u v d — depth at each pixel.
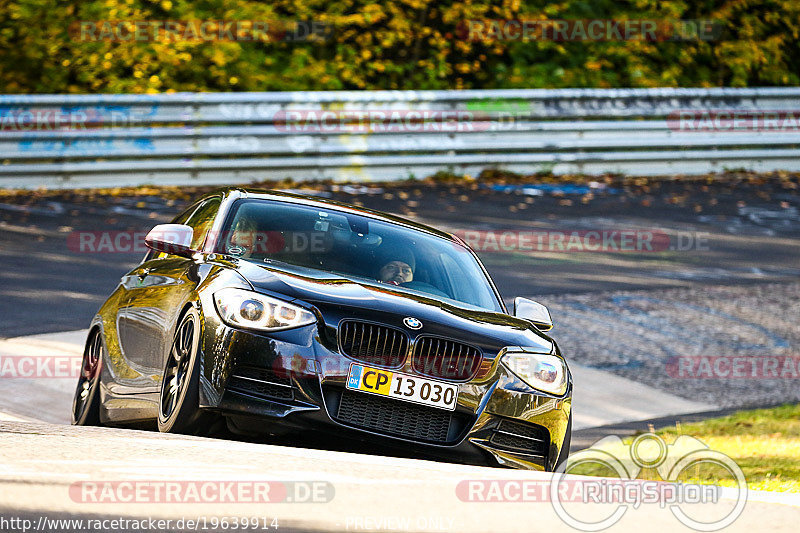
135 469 13.73
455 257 23.41
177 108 57.44
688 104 69.19
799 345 40.25
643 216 57.53
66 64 71.94
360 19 76.12
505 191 60.84
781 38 88.06
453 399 18.42
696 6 87.31
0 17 71.19
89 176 54.84
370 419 18.11
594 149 66.88
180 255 20.94
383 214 24.58
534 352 19.59
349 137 60.78
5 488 12.37
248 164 58.34
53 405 27.44
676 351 38.03
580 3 83.69
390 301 19.19
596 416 30.97
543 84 82.00
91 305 36.56
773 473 24.95
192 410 18.19
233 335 17.92
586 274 46.28
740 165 70.62
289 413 17.69
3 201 50.72
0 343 31.48
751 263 50.78
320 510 12.47
